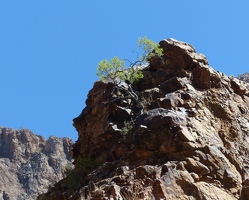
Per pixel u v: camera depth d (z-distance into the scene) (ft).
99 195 52.01
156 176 53.72
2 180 235.81
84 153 73.82
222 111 66.13
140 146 59.93
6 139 276.62
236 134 64.08
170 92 68.64
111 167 60.54
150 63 76.38
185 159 56.39
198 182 54.65
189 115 62.13
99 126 69.26
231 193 55.83
